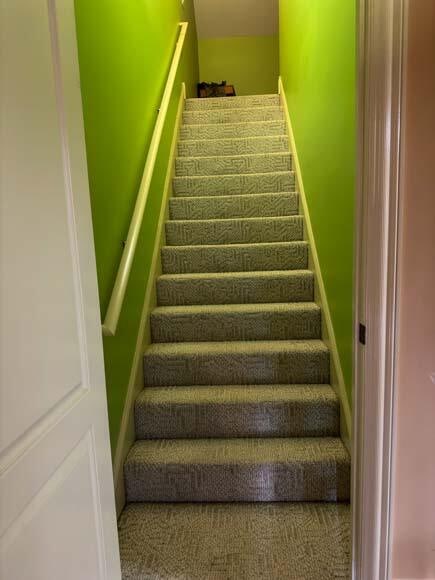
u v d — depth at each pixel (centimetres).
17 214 72
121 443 175
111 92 179
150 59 259
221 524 165
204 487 176
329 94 195
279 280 242
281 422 191
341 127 175
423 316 103
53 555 80
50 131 84
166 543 156
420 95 95
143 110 238
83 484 95
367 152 101
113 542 114
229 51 530
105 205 167
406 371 106
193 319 228
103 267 164
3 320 67
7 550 65
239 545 154
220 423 193
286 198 291
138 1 231
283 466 173
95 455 103
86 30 152
